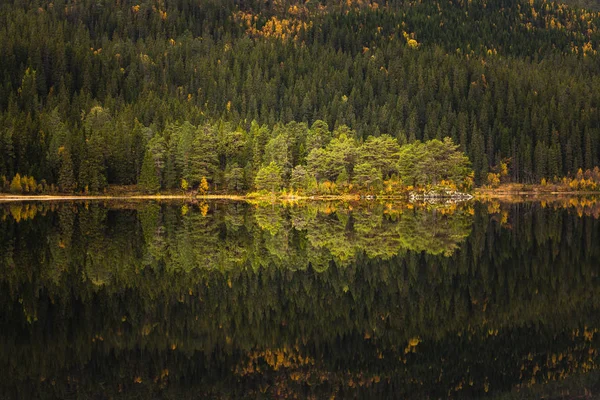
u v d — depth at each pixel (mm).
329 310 37594
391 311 37281
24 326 32844
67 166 135500
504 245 63875
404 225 85125
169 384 25312
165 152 148125
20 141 135625
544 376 26812
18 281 43844
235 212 109688
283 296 40812
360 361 28688
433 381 26281
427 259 55219
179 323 34125
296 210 115000
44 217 91188
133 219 92250
